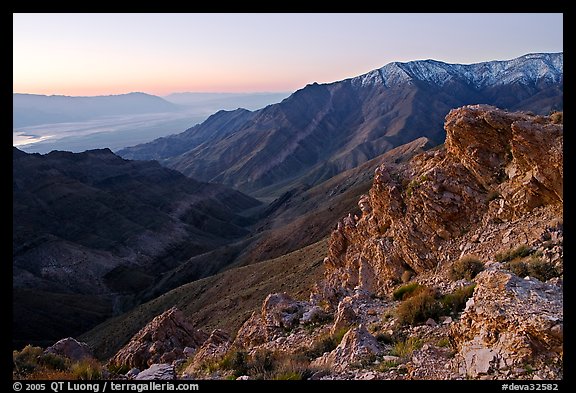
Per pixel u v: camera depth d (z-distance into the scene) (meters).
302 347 14.52
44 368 11.43
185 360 19.64
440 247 22.80
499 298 9.37
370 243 28.48
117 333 71.31
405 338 12.35
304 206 187.50
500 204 20.92
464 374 8.32
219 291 66.44
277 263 63.03
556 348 7.66
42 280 124.00
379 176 28.94
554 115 20.75
